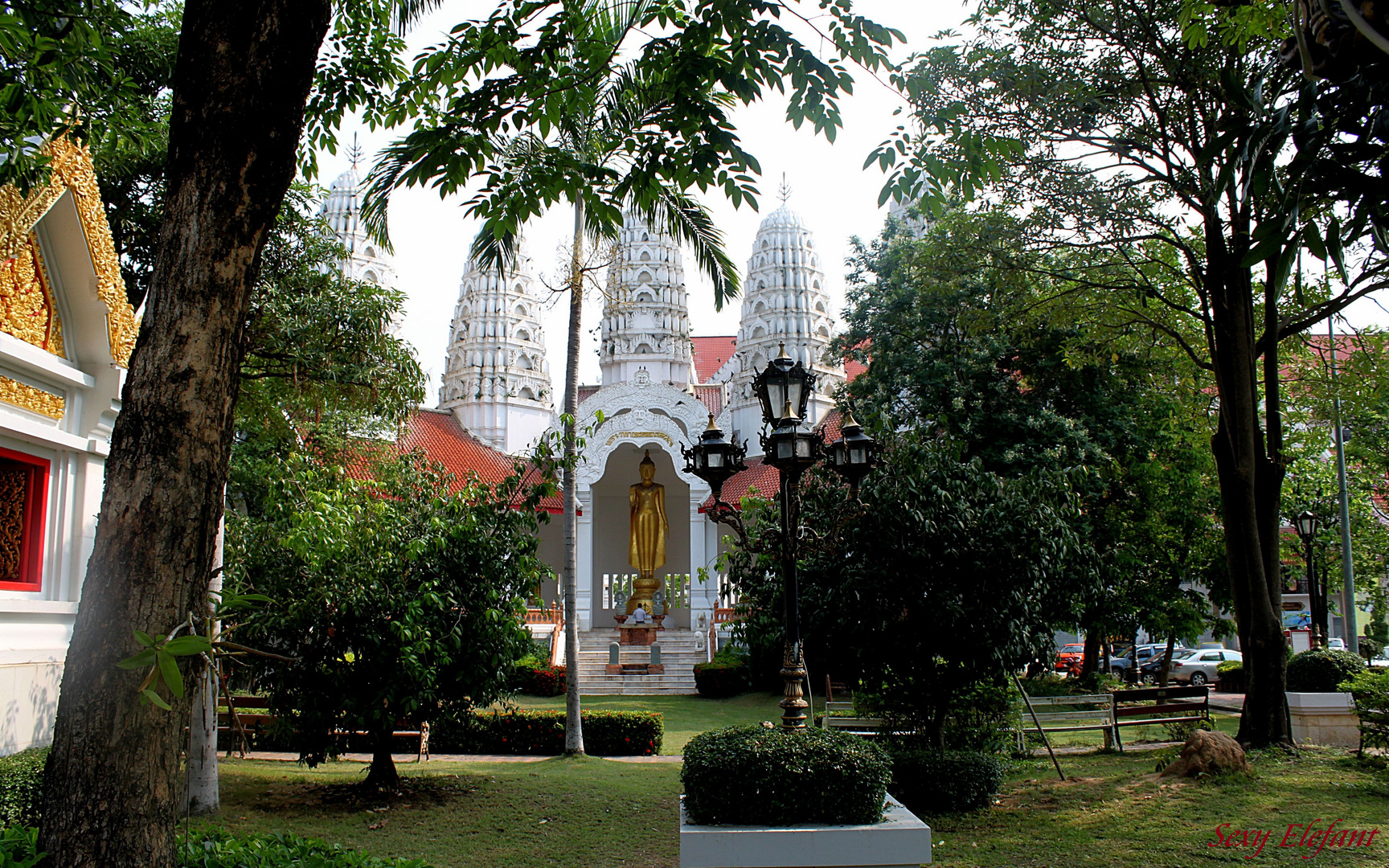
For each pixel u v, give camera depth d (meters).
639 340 44.62
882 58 8.45
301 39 5.21
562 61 9.21
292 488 13.38
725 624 28.17
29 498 12.56
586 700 26.94
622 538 39.12
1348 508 27.16
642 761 16.62
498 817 11.97
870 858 7.14
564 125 12.09
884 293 27.31
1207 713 17.03
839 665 13.06
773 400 9.68
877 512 11.89
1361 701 13.65
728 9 7.93
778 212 41.75
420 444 37.28
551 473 14.36
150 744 4.70
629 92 9.30
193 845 5.83
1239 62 13.59
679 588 36.91
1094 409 24.83
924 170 9.30
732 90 8.36
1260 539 15.43
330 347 16.78
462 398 40.69
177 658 4.85
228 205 5.07
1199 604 27.00
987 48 16.12
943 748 12.80
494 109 8.92
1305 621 40.94
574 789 13.52
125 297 13.38
